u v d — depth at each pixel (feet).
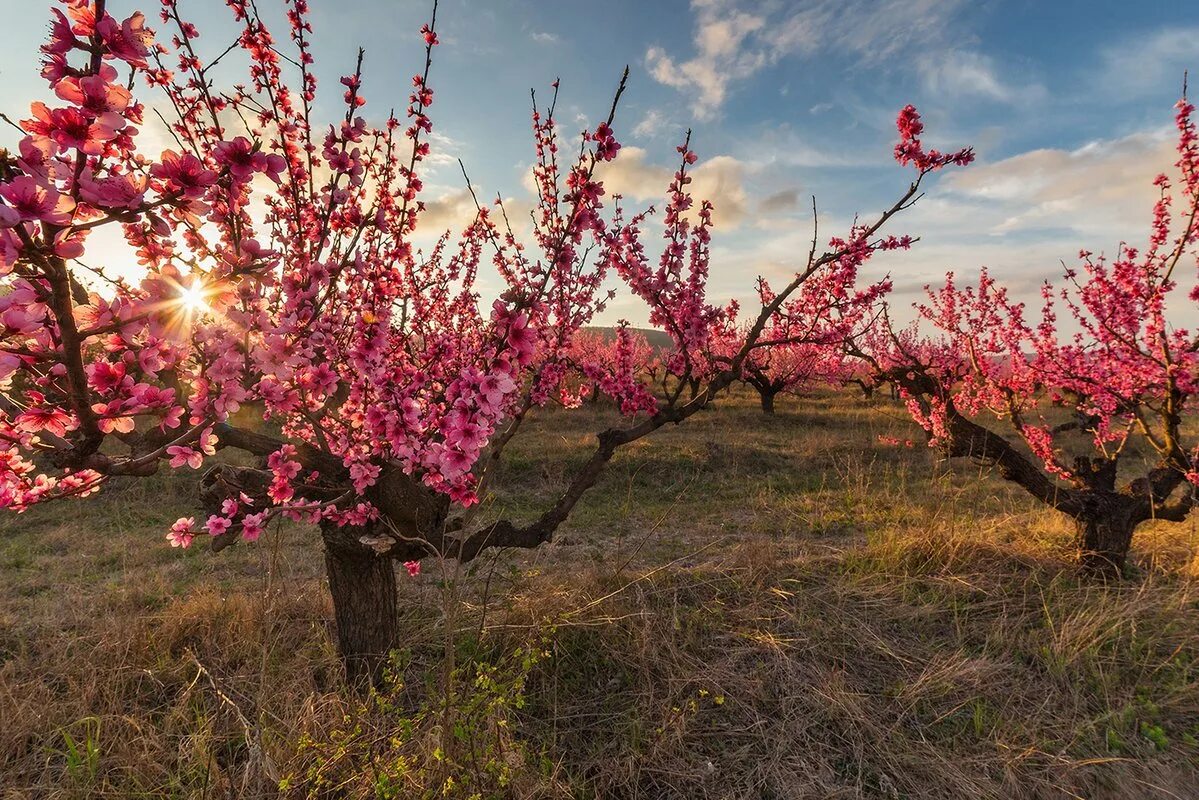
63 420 5.67
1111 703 11.19
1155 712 10.94
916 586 15.52
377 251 10.67
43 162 3.68
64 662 12.28
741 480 31.24
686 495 28.78
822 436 40.60
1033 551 17.43
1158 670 12.05
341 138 8.23
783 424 47.73
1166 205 18.89
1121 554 16.19
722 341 15.69
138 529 23.07
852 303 12.19
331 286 8.48
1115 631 13.01
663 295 12.18
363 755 9.38
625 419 47.39
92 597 16.35
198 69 8.55
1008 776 9.54
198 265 7.27
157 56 8.48
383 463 10.00
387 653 11.92
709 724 10.73
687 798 9.32
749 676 11.80
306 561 19.61
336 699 10.45
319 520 10.69
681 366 13.20
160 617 14.34
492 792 8.56
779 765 9.88
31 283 4.66
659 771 9.74
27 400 6.30
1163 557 17.79
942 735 10.56
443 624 13.96
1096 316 20.70
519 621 13.53
